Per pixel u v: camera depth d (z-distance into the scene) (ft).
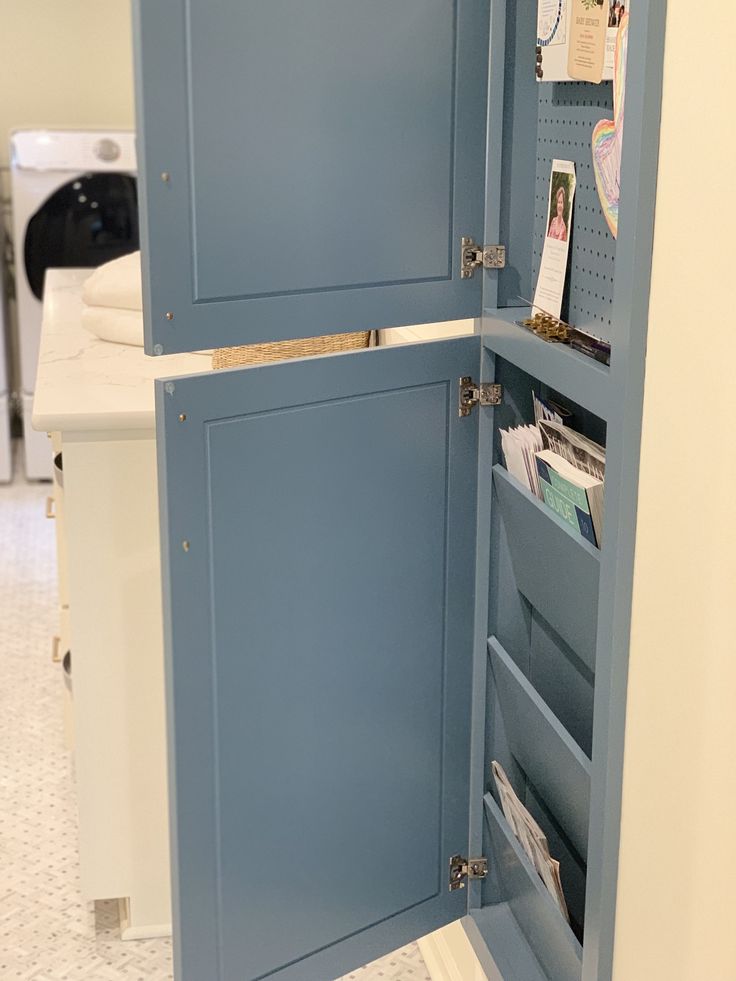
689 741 4.83
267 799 6.39
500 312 6.30
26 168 16.66
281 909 6.61
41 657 12.48
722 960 4.77
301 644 6.27
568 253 5.87
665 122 4.58
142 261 5.35
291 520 6.05
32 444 17.54
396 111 5.81
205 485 5.73
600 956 5.60
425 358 6.25
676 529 4.77
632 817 5.32
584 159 5.80
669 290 4.66
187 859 6.21
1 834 9.57
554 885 6.22
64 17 18.53
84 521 7.70
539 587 6.35
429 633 6.72
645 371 4.88
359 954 6.98
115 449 7.63
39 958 8.23
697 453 4.58
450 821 7.13
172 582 5.76
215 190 5.44
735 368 4.31
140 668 8.00
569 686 6.43
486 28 5.95
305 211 5.70
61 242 16.93
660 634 4.96
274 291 5.72
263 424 5.83
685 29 4.40
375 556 6.39
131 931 8.44
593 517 5.39
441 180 6.04
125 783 8.19
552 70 5.73
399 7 5.68
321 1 5.49
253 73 5.41
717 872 4.73
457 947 7.76
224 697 6.08
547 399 6.55
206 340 5.57
